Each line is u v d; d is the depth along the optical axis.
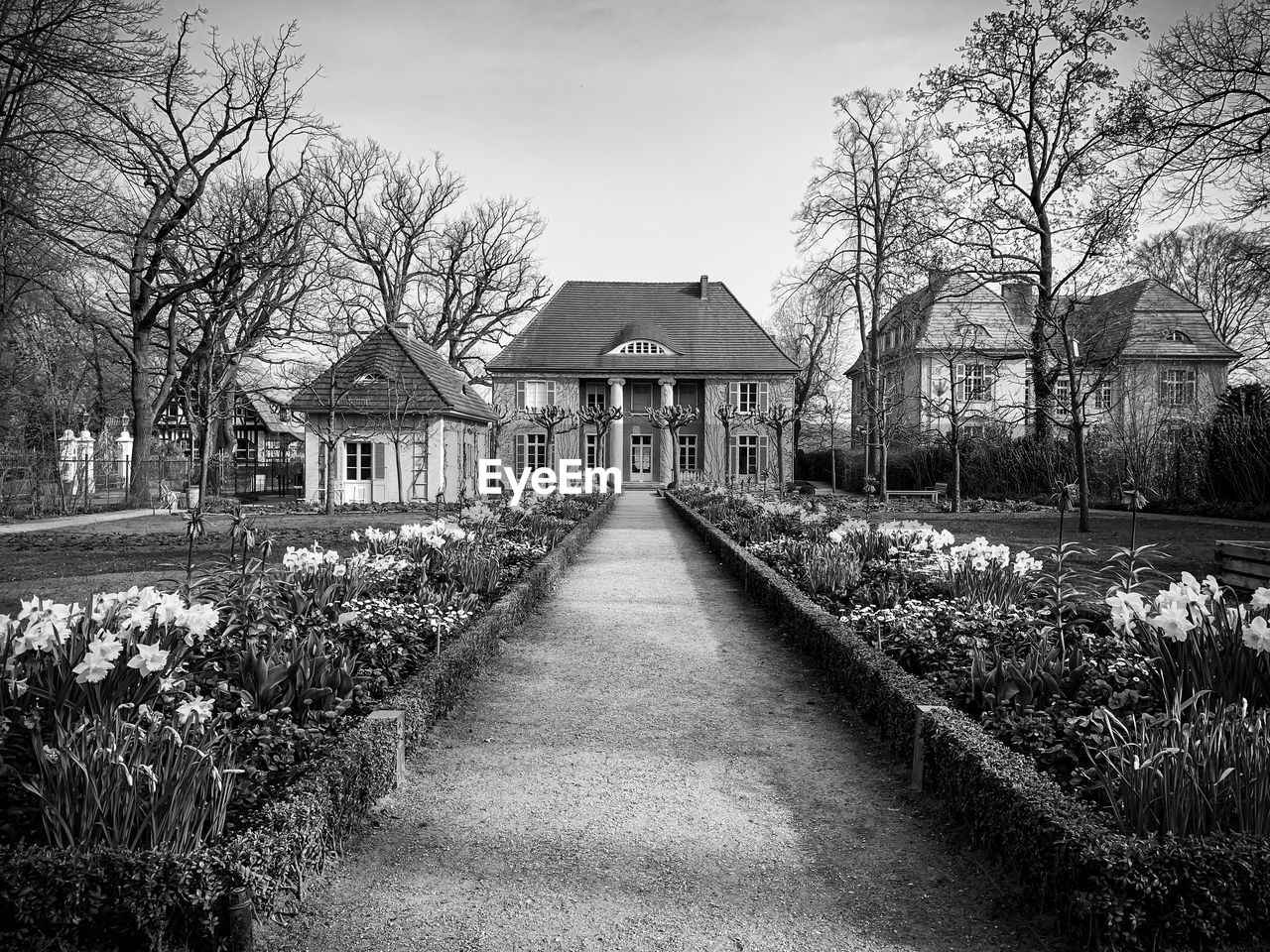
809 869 3.79
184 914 2.84
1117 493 25.78
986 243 27.61
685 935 3.24
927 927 3.29
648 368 43.75
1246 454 22.48
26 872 2.80
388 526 18.25
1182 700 4.33
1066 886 3.07
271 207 28.27
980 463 30.19
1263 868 2.91
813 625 7.20
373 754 4.29
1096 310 23.06
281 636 5.31
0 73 21.75
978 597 7.27
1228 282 19.89
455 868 3.76
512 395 44.03
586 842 4.04
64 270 24.89
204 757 3.26
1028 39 26.86
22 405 30.52
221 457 35.16
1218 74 15.71
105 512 25.02
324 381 27.72
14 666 3.89
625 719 5.91
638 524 21.05
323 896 3.48
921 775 4.61
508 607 8.01
